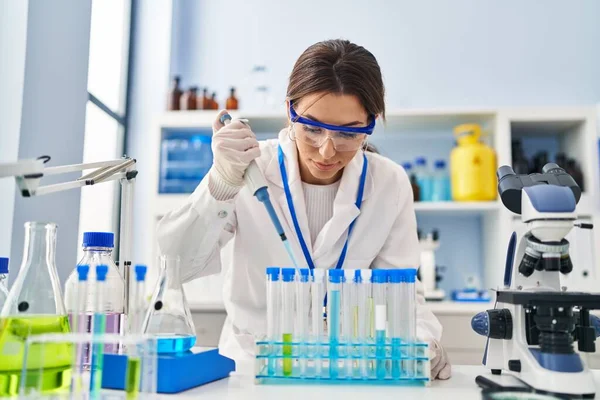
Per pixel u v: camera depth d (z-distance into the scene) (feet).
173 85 11.11
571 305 3.32
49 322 3.15
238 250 5.55
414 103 11.71
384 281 3.51
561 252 3.61
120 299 3.86
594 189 9.78
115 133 11.70
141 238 11.56
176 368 3.14
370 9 12.10
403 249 5.59
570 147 10.68
